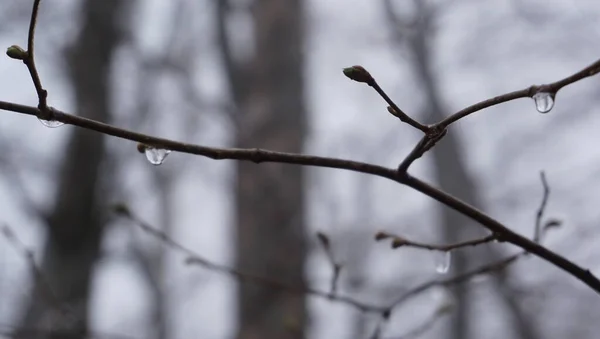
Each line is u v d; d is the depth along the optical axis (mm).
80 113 4133
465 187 8570
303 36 4762
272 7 4723
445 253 1863
